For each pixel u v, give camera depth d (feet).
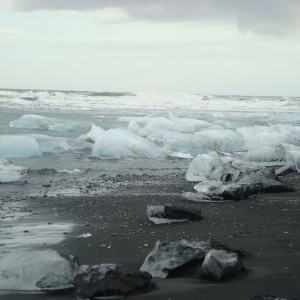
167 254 14.15
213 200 27.04
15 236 18.84
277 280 13.01
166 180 36.19
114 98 155.53
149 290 12.28
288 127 67.72
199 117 98.73
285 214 23.24
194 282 12.94
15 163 42.22
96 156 49.21
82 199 27.76
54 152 50.37
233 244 17.28
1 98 139.13
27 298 12.01
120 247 17.16
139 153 50.88
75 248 17.03
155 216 21.88
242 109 144.66
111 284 11.91
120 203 26.53
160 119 77.20
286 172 39.52
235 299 11.57
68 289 12.64
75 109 118.83
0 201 26.73
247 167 34.86
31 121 70.74
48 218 22.43
